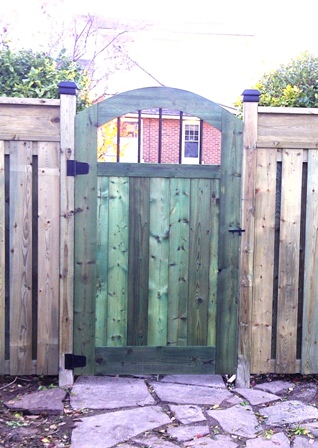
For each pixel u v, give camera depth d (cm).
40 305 356
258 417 309
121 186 356
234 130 356
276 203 365
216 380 367
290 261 366
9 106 345
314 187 363
